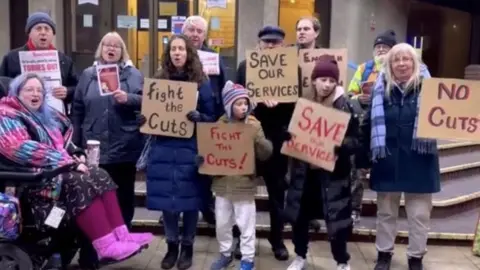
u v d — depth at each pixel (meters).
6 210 3.18
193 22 4.16
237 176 3.76
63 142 3.65
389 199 3.88
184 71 3.81
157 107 3.76
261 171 4.02
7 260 3.29
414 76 3.67
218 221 3.83
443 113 3.61
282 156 4.00
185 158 3.79
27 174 3.25
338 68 3.68
